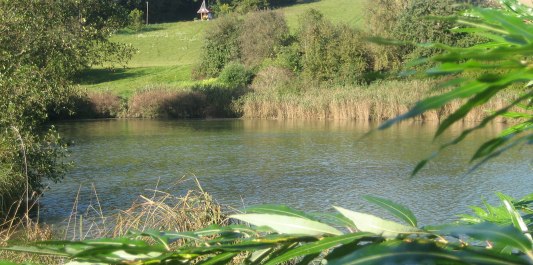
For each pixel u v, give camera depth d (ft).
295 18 201.57
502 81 2.19
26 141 41.19
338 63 116.57
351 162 58.03
